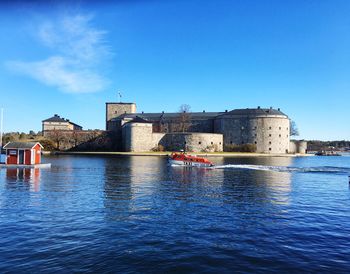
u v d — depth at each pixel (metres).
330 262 9.53
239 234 12.14
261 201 18.89
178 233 12.14
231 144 100.69
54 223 13.19
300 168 44.75
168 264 9.25
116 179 28.47
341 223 13.91
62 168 39.25
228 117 101.69
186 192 21.81
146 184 25.56
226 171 39.06
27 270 8.72
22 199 18.11
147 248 10.49
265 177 32.34
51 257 9.62
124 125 97.12
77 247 10.48
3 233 11.81
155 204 17.41
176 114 115.25
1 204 16.69
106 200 18.27
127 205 16.98
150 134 94.00
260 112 99.31
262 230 12.70
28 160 39.53
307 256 9.99
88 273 8.59
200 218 14.43
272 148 98.81
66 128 117.25
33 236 11.52
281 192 22.52
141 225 13.12
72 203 17.22
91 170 37.06
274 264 9.35
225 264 9.31
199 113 116.69
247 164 53.81
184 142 93.75
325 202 18.95
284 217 14.87
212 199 19.27
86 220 13.75
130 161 54.88
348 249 10.66
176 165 46.00
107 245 10.70
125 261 9.41
